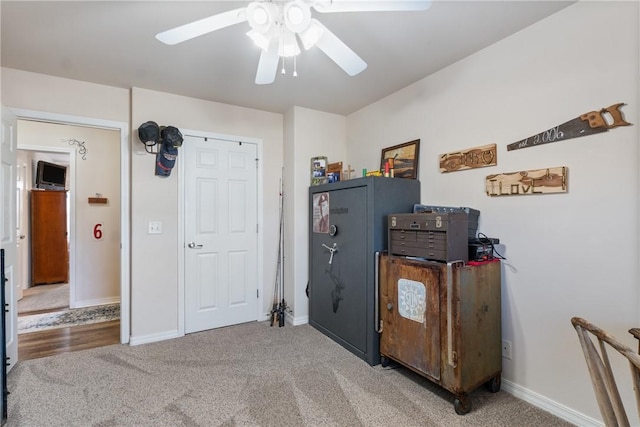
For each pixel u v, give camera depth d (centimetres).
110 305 404
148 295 283
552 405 182
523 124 195
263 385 211
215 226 316
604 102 162
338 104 323
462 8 174
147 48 215
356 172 340
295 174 329
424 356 200
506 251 205
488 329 196
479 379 190
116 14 179
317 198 316
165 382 214
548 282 185
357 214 260
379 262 238
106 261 414
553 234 182
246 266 333
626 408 155
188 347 271
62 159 558
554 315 182
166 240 291
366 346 246
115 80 266
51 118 256
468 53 223
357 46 213
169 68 245
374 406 188
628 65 154
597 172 165
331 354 259
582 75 170
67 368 233
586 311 169
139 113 280
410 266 210
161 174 285
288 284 340
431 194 255
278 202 351
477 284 191
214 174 316
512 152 201
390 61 234
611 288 161
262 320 340
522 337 197
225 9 175
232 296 325
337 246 284
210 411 183
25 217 486
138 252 279
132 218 277
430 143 257
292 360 248
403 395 200
